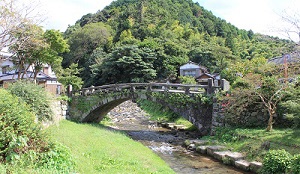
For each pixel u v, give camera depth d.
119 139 13.41
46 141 6.39
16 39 14.72
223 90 15.05
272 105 12.90
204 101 15.27
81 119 19.42
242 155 10.80
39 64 24.36
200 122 15.60
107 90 18.64
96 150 9.50
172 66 41.00
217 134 14.28
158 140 16.17
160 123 23.25
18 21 13.88
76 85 35.16
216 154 11.58
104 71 41.81
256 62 21.88
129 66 38.94
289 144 9.77
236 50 51.34
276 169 8.32
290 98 12.12
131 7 71.81
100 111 20.45
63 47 24.03
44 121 11.92
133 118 28.00
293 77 12.77
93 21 75.00
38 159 5.80
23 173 4.88
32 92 11.16
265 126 13.14
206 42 55.16
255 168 9.38
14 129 5.74
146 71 37.94
